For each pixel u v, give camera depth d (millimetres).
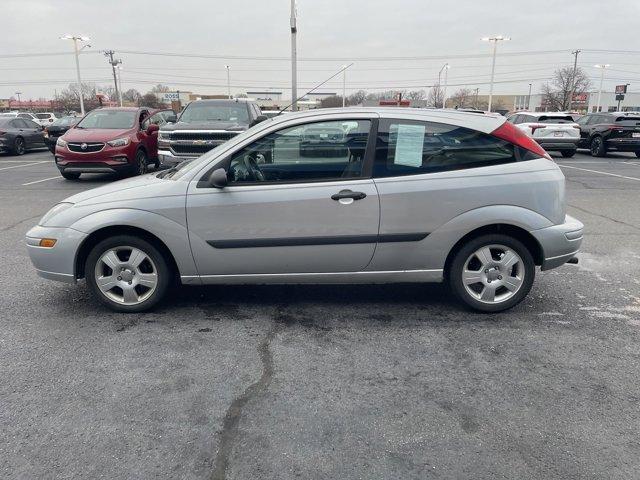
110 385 3338
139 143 12641
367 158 4203
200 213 4195
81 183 12344
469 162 4262
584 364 3621
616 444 2768
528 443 2781
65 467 2588
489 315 4453
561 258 4395
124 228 4324
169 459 2648
